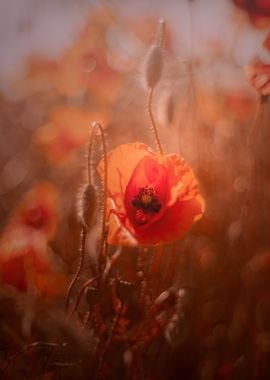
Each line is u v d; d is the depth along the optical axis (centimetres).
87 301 64
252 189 84
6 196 100
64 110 99
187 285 71
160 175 62
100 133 64
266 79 66
